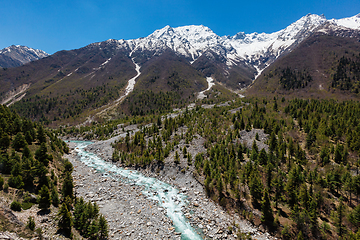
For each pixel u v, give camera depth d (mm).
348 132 82062
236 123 105938
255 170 59156
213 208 51000
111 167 80375
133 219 44094
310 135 80812
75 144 125375
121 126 153625
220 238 40031
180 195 57344
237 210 49344
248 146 85688
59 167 65438
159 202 52781
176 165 73125
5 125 74812
